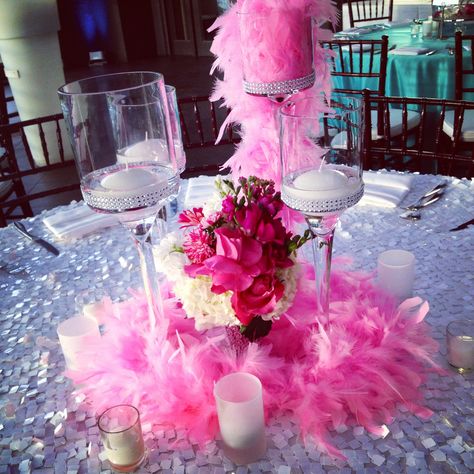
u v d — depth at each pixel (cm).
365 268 108
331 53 99
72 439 77
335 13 90
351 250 114
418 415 75
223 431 69
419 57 280
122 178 76
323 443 71
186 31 784
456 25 312
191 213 81
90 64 820
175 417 77
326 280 80
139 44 816
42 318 106
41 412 83
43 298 112
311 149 77
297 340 87
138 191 76
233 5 97
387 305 90
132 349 88
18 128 180
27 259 126
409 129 279
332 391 76
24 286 116
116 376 84
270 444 73
